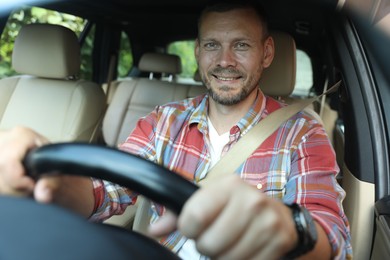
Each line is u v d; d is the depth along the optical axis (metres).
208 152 1.14
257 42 1.18
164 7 3.11
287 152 1.07
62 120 2.12
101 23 3.46
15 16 2.45
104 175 0.44
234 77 1.15
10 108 2.21
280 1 2.28
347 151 1.46
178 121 1.20
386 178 1.29
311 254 0.59
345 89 1.42
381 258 1.11
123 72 4.11
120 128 2.92
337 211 0.87
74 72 2.21
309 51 3.29
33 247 0.35
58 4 2.55
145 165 0.45
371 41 1.31
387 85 1.32
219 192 0.37
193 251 1.02
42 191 0.45
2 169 0.48
